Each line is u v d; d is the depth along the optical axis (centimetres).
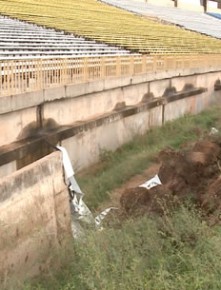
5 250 769
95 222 973
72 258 781
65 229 989
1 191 789
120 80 2181
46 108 1661
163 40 4194
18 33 2823
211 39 5253
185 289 605
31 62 1550
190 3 7981
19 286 694
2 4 3981
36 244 838
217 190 1000
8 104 1426
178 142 2058
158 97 2645
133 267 641
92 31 3678
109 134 2055
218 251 680
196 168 1162
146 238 773
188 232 770
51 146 1569
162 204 980
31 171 889
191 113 2945
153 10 6619
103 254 696
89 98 1955
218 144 1333
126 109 2202
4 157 1355
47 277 752
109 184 1545
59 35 3162
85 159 1855
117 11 5594
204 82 3369
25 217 847
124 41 3522
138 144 2139
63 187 1024
